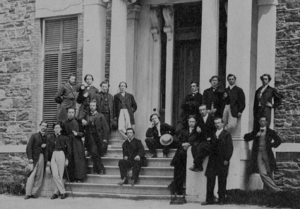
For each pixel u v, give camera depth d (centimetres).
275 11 1830
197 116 1681
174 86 2089
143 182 1666
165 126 1809
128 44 2095
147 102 2080
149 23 2091
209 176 1473
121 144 1867
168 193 1600
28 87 2253
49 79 2227
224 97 1650
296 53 1791
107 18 2139
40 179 1759
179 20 2086
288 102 1786
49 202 1595
